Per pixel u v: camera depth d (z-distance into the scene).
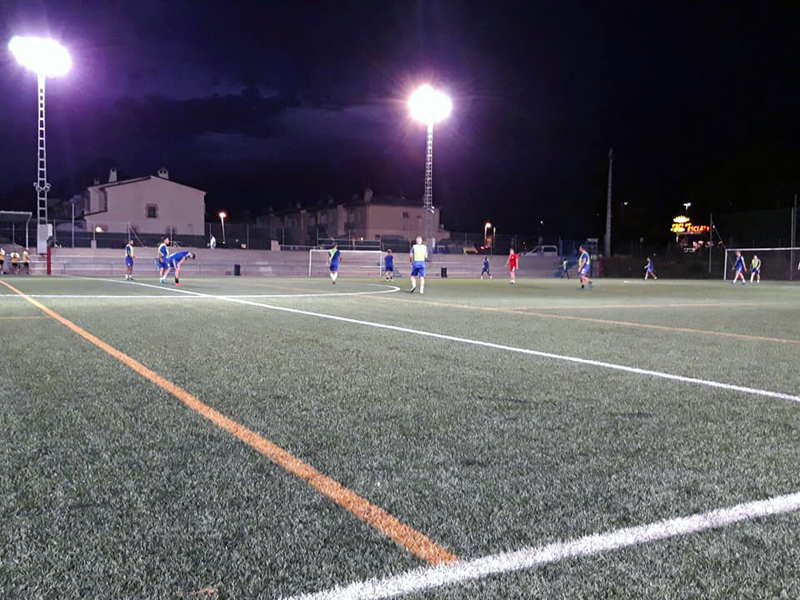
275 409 4.10
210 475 2.84
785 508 2.54
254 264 40.09
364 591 1.87
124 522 2.34
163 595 1.85
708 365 6.14
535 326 9.65
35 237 38.03
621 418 3.98
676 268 46.59
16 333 7.79
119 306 12.10
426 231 35.25
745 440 3.52
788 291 23.89
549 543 2.20
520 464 3.06
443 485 2.76
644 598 1.86
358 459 3.10
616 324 10.22
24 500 2.53
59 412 3.93
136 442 3.33
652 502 2.59
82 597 1.84
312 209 73.00
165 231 56.59
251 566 2.02
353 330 8.62
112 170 57.91
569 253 51.09
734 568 2.04
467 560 2.07
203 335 7.83
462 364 5.96
